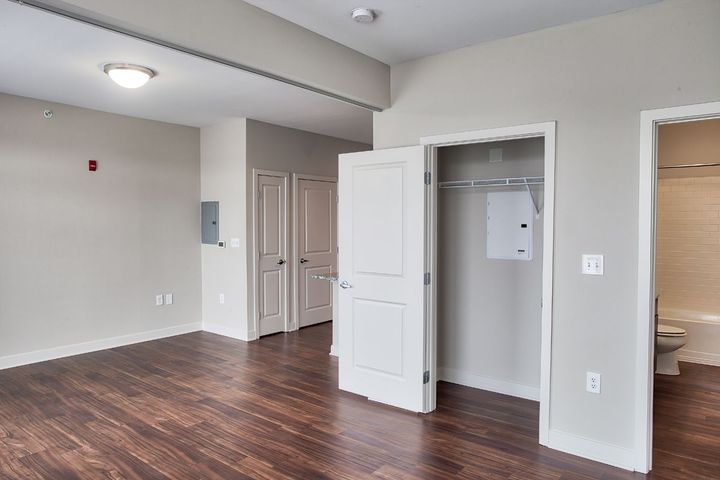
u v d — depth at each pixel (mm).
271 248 5770
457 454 2834
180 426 3205
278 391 3875
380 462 2732
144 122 5379
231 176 5578
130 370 4391
